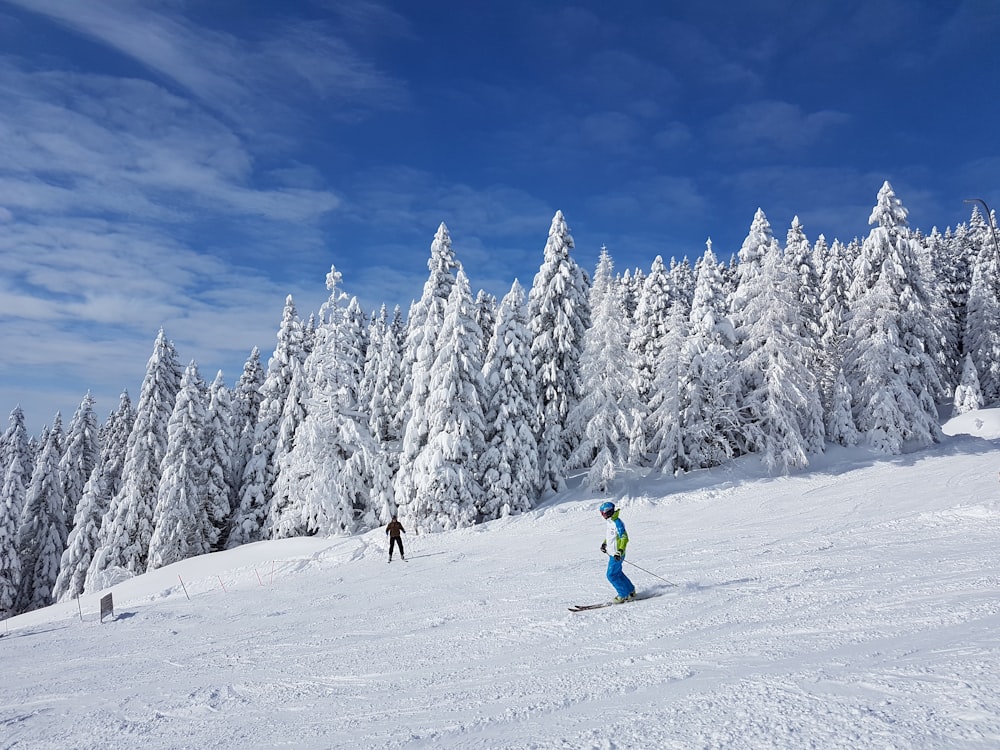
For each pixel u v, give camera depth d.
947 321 52.78
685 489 31.38
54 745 6.44
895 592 7.63
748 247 40.66
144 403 41.81
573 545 21.47
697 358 34.53
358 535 32.06
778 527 20.48
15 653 13.07
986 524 13.38
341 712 6.16
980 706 3.52
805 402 33.16
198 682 8.35
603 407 32.03
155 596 24.77
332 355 35.34
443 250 38.47
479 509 30.22
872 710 3.77
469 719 5.23
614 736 4.12
